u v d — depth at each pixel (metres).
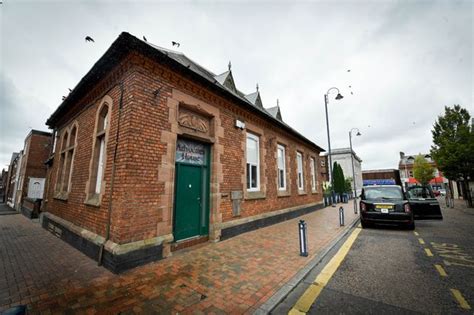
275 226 8.45
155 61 4.96
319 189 15.41
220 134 6.75
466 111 17.45
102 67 5.38
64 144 8.54
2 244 5.96
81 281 3.58
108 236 4.35
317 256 4.86
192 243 5.64
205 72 9.72
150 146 4.73
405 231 7.88
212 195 6.31
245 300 3.02
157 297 3.08
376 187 8.94
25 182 16.25
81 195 5.88
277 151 10.16
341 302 3.05
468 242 6.28
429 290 3.35
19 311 1.40
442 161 17.72
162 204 4.81
